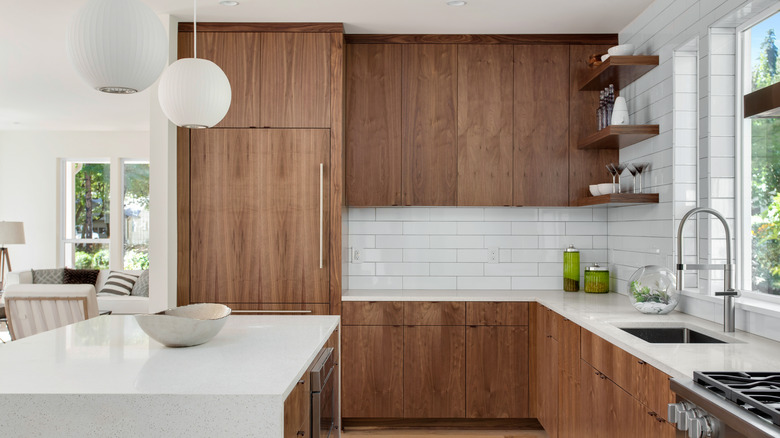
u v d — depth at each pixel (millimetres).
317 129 3920
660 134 3434
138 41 1911
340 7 3633
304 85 3922
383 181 4113
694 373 1782
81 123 7469
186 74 2367
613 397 2514
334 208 3908
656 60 3461
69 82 5340
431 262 4449
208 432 1602
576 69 4137
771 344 2314
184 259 3914
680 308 3178
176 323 2102
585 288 4152
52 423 1615
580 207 4363
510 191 4121
